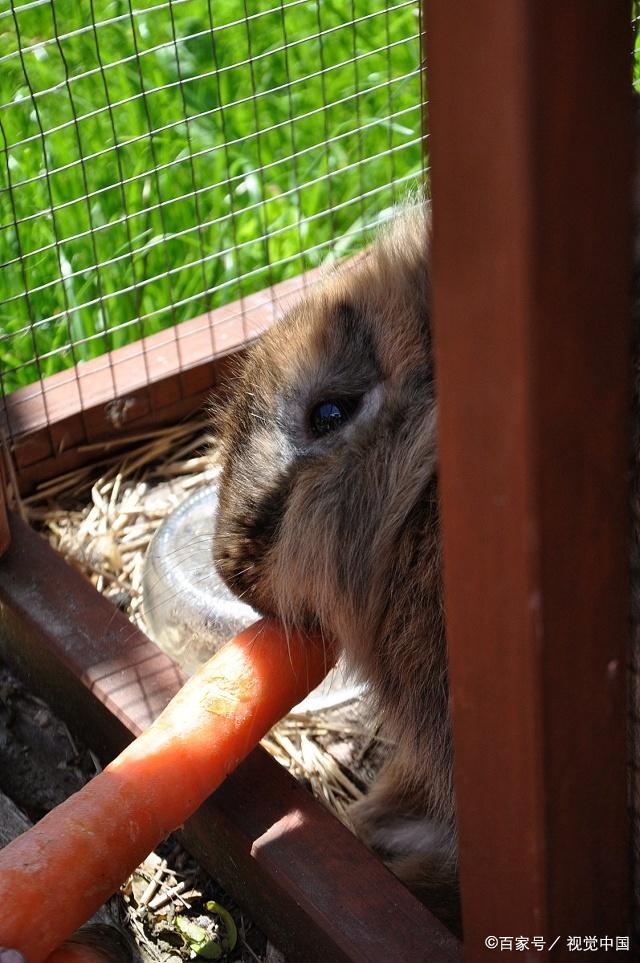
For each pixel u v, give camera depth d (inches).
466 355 16.6
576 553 17.2
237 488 25.5
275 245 37.4
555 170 15.1
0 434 29.8
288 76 34.9
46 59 39.1
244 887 25.3
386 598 24.7
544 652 17.4
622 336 16.7
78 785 28.3
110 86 39.0
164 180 37.6
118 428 34.0
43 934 21.8
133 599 31.9
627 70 15.3
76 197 37.0
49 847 22.2
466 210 15.9
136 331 36.1
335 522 24.7
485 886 19.7
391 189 36.2
